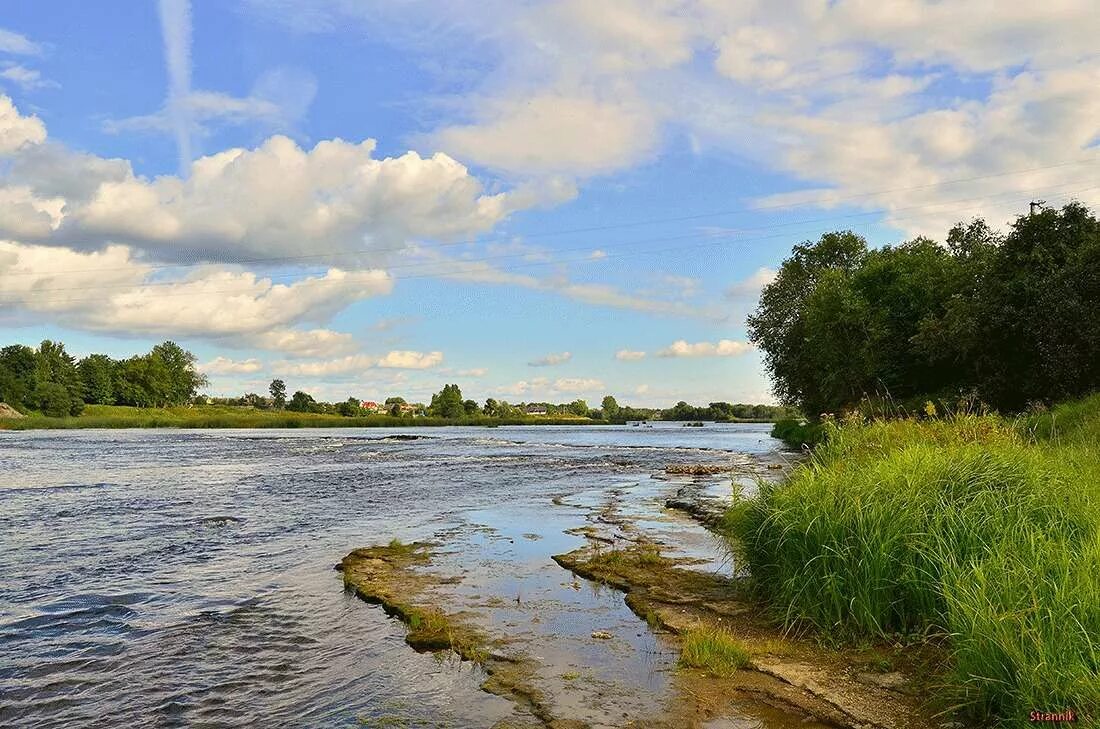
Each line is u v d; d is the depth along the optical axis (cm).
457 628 792
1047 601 532
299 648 750
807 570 765
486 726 549
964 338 3159
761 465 3081
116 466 3356
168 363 17475
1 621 856
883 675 619
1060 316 2706
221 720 577
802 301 5647
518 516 1656
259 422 13688
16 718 588
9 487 2364
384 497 2061
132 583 1037
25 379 12800
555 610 865
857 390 4325
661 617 813
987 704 515
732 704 579
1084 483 823
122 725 572
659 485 2367
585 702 588
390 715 575
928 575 692
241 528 1512
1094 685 438
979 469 840
